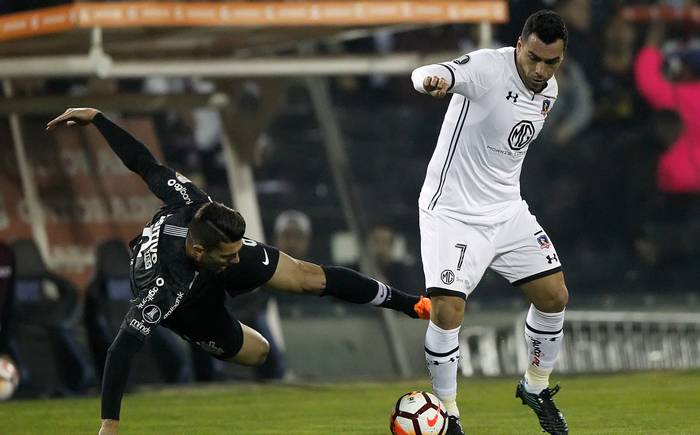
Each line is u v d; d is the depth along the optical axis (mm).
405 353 43688
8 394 34688
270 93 41031
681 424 26266
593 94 52406
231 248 20250
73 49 38094
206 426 27516
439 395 22859
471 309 44906
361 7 34844
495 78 21719
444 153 22453
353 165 51312
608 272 50750
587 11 52781
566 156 51719
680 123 52656
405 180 51562
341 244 48906
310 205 50125
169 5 32875
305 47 49812
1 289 36125
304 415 29688
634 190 51938
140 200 41594
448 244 22359
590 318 46000
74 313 37656
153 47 38500
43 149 40250
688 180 52281
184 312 22312
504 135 22031
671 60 53312
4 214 39469
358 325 43844
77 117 22141
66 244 40312
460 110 22141
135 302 20422
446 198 22469
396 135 52281
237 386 37062
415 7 35375
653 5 54500
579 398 32375
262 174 50688
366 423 27812
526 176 51156
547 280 22625
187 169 47844
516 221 22609
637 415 28156
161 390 36000
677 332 47469
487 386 36562
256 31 36750
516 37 51594
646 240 51500
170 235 20609
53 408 31766
